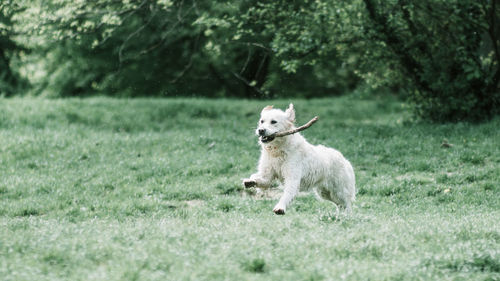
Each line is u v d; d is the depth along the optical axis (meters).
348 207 8.14
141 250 5.40
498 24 16.70
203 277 4.72
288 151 7.38
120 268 4.89
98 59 25.89
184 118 20.28
